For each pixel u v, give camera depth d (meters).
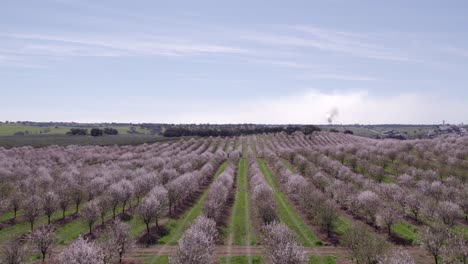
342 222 65.62
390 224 57.47
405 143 145.12
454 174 93.12
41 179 86.50
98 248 38.03
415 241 51.31
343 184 80.56
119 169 105.44
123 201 71.12
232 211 74.94
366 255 39.00
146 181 84.88
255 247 53.62
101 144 183.50
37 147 164.62
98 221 66.62
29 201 61.47
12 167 108.81
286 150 157.12
